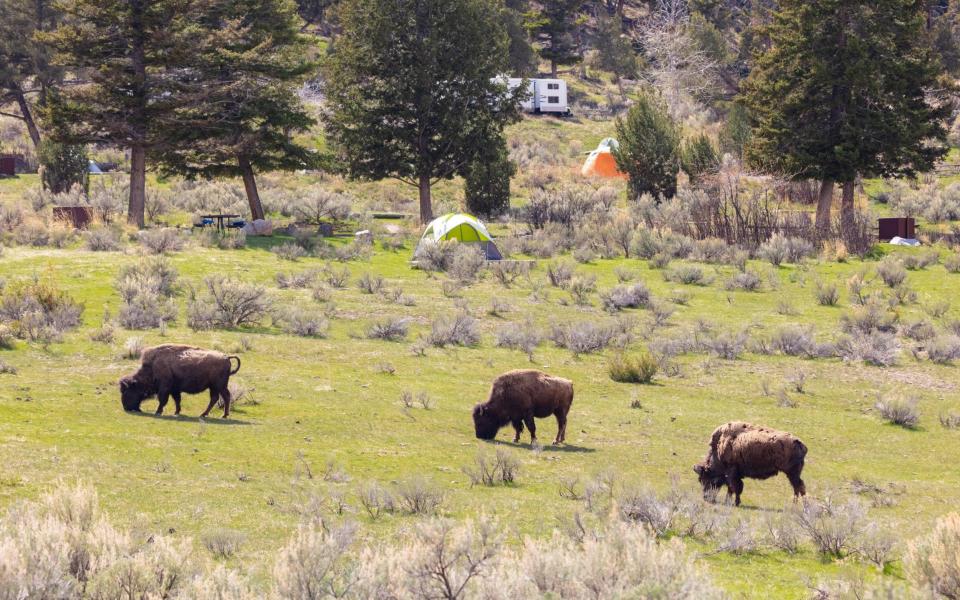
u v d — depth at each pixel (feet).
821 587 74.43
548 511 99.35
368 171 473.26
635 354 212.64
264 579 71.82
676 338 247.70
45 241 330.54
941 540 71.05
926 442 166.40
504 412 141.59
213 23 414.82
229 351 202.90
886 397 185.37
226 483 104.06
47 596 57.47
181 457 114.42
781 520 94.89
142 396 139.54
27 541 61.87
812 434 168.55
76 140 374.63
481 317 266.77
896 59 414.41
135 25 371.97
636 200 515.50
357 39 476.13
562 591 58.75
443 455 130.31
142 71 377.50
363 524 90.58
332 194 495.41
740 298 306.14
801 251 374.63
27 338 193.98
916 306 297.74
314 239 383.24
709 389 202.80
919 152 421.18
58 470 102.22
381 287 298.35
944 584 68.90
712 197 455.63
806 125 426.92
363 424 147.23
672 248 381.60
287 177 601.62
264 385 172.55
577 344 233.55
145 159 406.21
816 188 510.58
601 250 389.60
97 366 174.50
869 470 144.46
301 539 62.95
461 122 464.65
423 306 275.18
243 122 412.57
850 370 224.74
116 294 255.70
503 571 60.03
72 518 73.87
